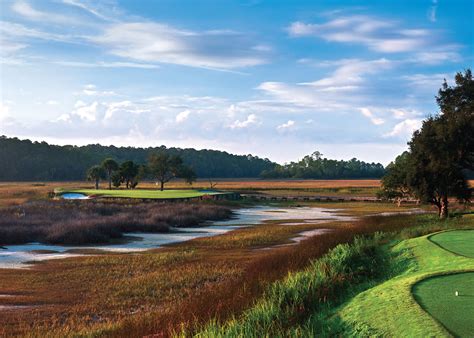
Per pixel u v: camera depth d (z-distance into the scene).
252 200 82.75
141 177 116.75
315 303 11.38
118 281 18.77
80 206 50.81
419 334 7.82
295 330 9.31
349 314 9.87
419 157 39.50
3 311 14.60
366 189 121.75
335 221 47.16
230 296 12.98
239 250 27.08
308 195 100.88
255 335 9.02
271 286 12.92
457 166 38.66
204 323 10.47
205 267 21.06
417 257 15.90
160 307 14.60
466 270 12.03
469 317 8.36
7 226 33.59
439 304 9.18
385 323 8.80
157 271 20.62
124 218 39.56
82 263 22.95
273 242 30.39
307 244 22.56
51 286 18.05
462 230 21.86
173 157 114.31
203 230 39.47
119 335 10.91
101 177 115.69
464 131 37.41
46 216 41.41
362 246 18.81
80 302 15.70
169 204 57.66
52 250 27.75
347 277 13.95
